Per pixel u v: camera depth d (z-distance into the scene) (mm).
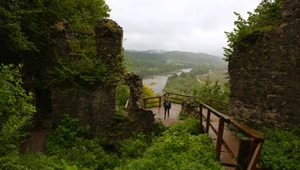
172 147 8031
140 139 12156
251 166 4625
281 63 8961
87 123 11727
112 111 11922
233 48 11906
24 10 11039
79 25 15859
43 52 12914
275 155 6621
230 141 8773
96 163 9555
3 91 6562
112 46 11781
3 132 6512
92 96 11648
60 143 10445
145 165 6922
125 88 24984
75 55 11711
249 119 10695
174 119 15648
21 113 7277
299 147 6855
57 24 11797
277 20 9547
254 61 10391
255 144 4875
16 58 13242
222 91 23938
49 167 7488
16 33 10273
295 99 8422
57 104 11539
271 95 9422
